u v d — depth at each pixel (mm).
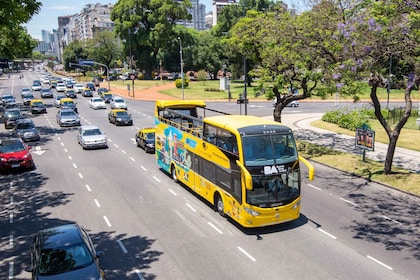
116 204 19047
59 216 17766
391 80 21641
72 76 149125
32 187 22031
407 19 17734
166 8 101500
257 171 14961
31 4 29484
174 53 111375
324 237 15125
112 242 14984
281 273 12547
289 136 15766
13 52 57031
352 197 19438
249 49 28312
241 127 15688
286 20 26547
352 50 19344
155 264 13273
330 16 23172
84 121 45625
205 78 105375
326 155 27312
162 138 23922
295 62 25516
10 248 14922
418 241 14656
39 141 34625
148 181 22672
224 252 14047
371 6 19469
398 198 19156
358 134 24969
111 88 94875
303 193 20172
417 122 36250
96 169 25406
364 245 14406
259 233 15594
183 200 19469
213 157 17453
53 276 11023
